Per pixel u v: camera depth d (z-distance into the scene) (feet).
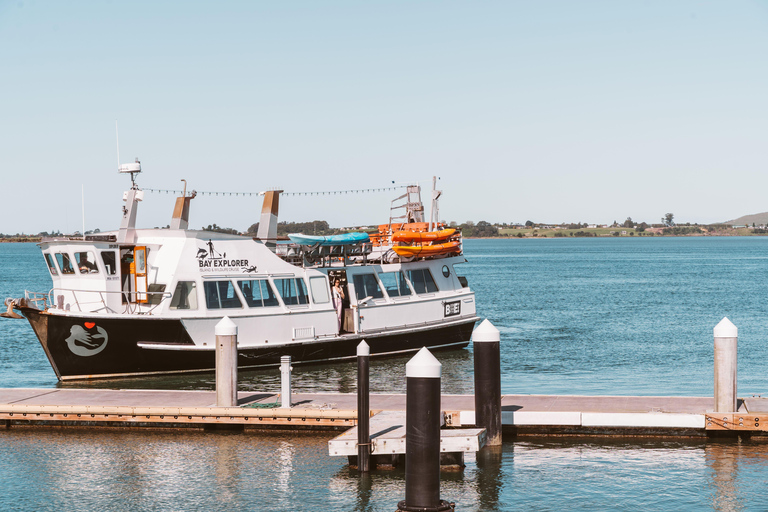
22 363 116.57
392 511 53.57
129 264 97.71
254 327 98.37
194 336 94.84
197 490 57.77
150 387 91.30
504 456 63.93
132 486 58.65
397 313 111.65
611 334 144.05
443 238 117.08
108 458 64.75
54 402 75.00
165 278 96.02
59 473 61.41
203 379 94.99
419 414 48.98
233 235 97.91
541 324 160.97
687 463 61.98
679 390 94.17
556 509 53.78
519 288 274.16
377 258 114.11
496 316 177.99
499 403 65.41
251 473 60.90
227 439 69.46
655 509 53.67
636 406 71.10
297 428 71.10
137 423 72.59
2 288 274.36
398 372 101.76
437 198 121.90
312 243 104.68
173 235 95.96
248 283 98.63
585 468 61.11
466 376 101.45
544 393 92.79
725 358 67.36
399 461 63.36
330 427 70.64
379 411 69.36
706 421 66.44
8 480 60.03
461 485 57.93
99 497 56.75
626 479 58.80
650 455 63.93
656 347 127.65
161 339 93.61
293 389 90.53
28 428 73.05
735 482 58.03
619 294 242.37
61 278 98.07
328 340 103.24
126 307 97.04
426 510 49.06
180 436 70.49
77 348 91.15
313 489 57.57
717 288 265.75
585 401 73.56
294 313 101.30
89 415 72.33
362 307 107.45
